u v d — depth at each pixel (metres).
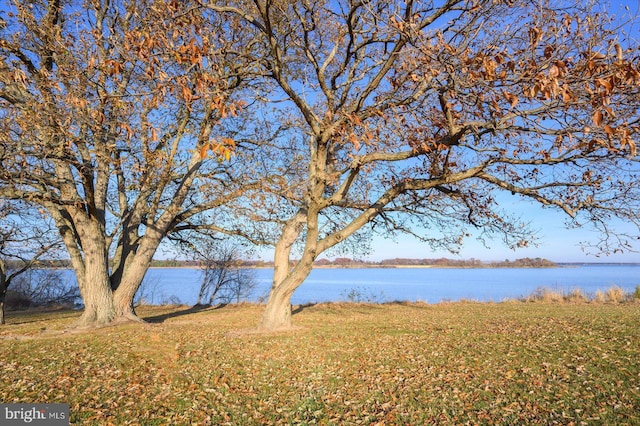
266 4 7.30
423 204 12.69
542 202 9.50
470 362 8.00
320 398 6.39
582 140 6.33
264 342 10.23
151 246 14.06
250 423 5.49
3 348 9.34
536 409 5.62
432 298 30.00
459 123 8.51
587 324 11.65
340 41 9.77
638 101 6.68
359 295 24.47
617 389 6.16
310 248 11.65
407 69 7.11
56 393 6.38
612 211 9.09
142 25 7.56
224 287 25.44
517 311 16.56
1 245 15.45
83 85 8.87
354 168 9.62
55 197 11.80
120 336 10.71
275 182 12.36
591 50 5.26
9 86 10.28
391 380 7.11
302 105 9.26
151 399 6.25
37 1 10.32
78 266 13.66
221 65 7.98
